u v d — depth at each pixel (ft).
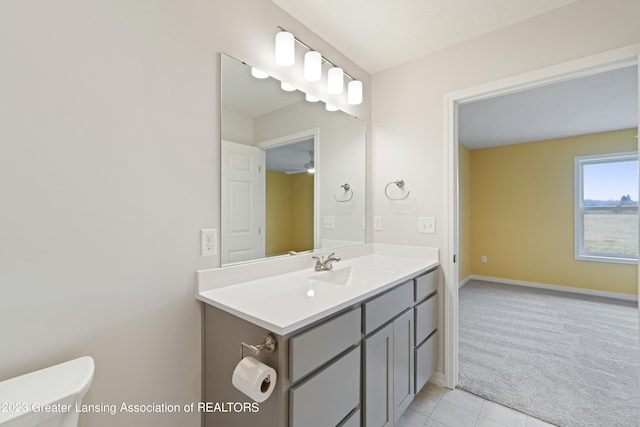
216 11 4.27
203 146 4.13
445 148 6.47
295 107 5.56
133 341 3.48
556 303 12.25
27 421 2.33
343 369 3.71
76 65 3.05
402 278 5.01
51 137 2.90
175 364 3.84
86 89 3.11
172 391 3.82
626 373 6.91
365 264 6.19
